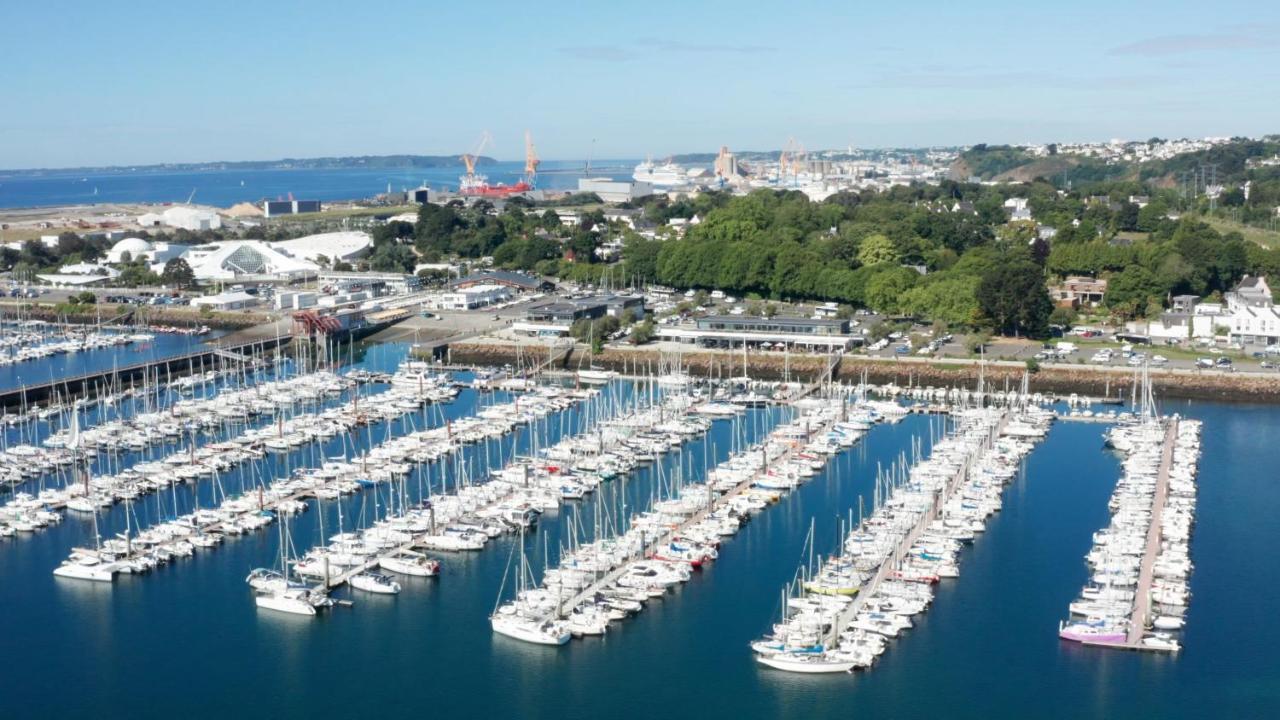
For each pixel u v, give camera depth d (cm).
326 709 19050
